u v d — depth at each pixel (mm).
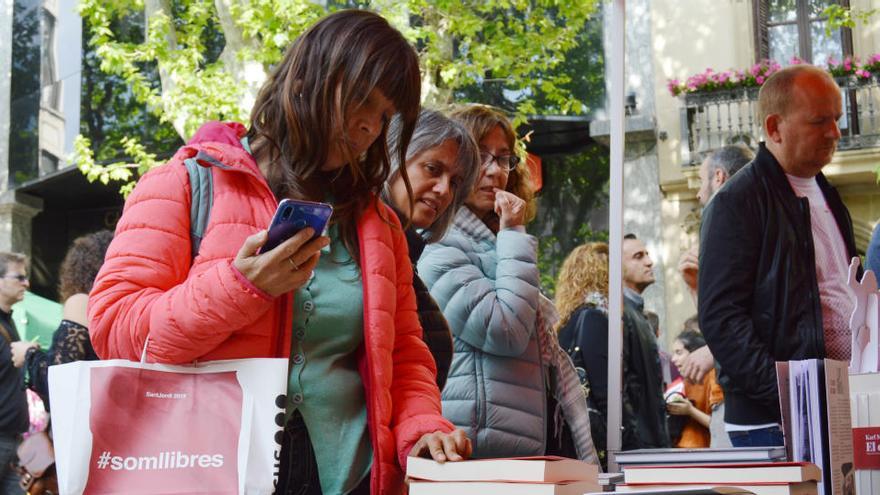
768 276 3113
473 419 2752
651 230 12781
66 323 3963
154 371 1599
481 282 2781
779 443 3012
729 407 3143
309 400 1778
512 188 3457
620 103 3582
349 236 1876
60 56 14195
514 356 2820
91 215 15242
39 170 14289
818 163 3266
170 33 11008
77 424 1553
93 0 10977
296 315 1787
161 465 1568
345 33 1778
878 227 3555
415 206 2631
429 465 1674
